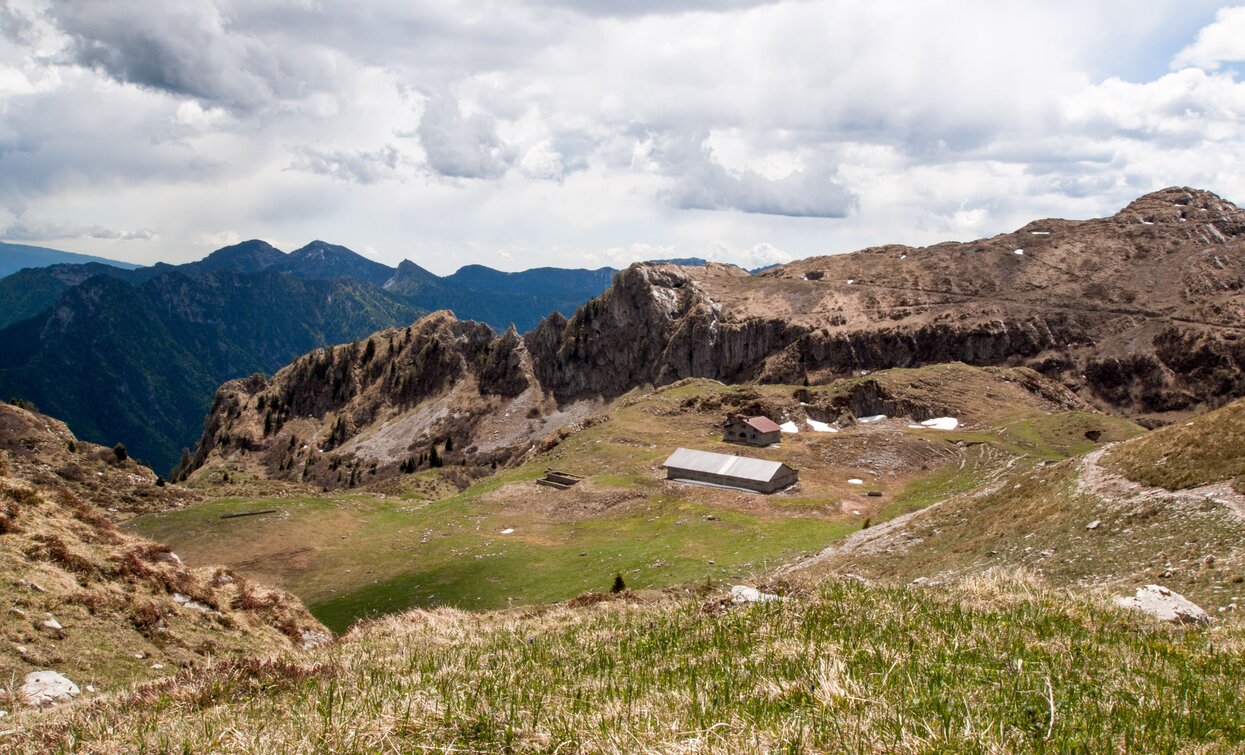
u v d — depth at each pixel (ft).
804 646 39.32
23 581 77.10
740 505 341.00
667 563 248.52
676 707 29.55
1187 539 107.45
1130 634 45.24
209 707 40.14
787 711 27.96
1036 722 26.04
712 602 58.95
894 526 202.59
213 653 84.64
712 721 26.91
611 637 53.26
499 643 55.21
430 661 46.85
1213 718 27.66
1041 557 127.95
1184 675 35.17
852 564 178.50
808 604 52.01
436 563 304.50
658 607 67.36
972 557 147.13
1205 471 124.88
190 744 30.09
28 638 69.36
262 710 36.78
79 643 72.90
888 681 31.32
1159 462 137.18
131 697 43.80
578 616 70.44
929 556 161.99
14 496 92.17
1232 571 90.79
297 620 108.47
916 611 48.98
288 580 311.88
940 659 36.17
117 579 88.58
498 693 34.53
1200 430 136.98
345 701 35.12
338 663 51.29
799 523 303.07
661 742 24.77
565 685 36.83
